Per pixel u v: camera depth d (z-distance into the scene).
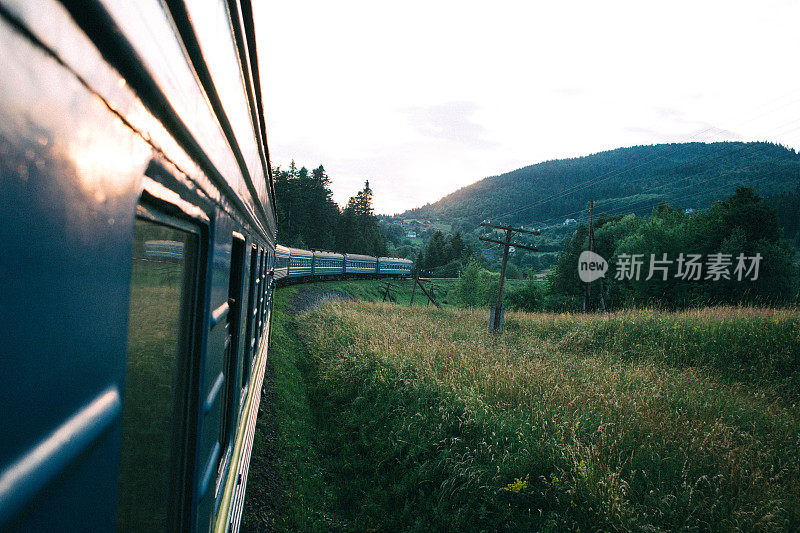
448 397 6.66
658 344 11.31
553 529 4.25
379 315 16.92
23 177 0.43
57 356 0.52
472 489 4.91
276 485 5.35
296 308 18.73
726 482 4.62
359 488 5.68
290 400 7.91
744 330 11.07
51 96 0.47
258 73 2.53
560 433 5.39
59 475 0.52
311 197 84.06
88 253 0.59
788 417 6.99
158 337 1.16
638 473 4.89
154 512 1.21
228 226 1.84
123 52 0.65
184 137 1.04
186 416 1.34
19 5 0.39
